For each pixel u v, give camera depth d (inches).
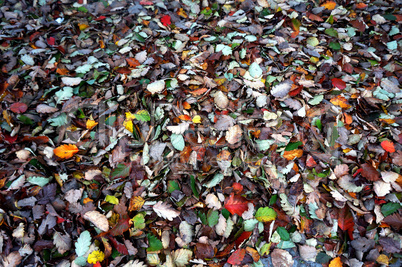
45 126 69.9
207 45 85.7
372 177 63.7
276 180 64.4
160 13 97.8
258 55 82.3
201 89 74.7
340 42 89.3
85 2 101.0
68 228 57.5
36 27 90.2
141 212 60.4
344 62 83.1
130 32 91.0
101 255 54.3
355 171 65.6
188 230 59.1
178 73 77.9
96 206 60.1
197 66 79.3
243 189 64.1
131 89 75.4
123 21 94.2
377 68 83.8
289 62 82.8
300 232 60.0
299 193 62.9
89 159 66.4
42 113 71.2
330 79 79.7
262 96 73.1
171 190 62.4
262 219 59.8
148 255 56.2
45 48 85.0
